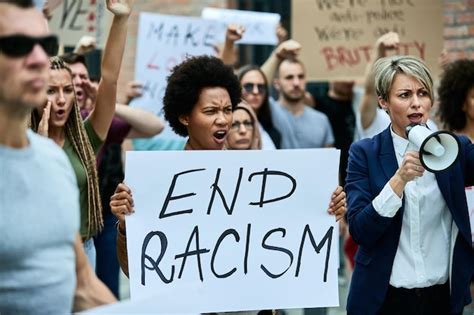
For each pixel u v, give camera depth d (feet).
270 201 15.90
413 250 16.19
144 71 29.66
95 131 18.83
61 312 11.12
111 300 12.07
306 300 15.97
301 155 15.98
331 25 30.53
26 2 10.85
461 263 16.28
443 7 32.27
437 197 16.12
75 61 24.39
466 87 21.30
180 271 15.47
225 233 15.71
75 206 11.27
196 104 16.44
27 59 10.70
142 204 15.37
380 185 16.34
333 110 32.45
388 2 30.04
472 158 16.48
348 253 28.76
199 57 16.63
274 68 29.30
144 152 15.33
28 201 10.82
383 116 25.73
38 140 11.21
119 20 18.48
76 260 11.96
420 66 16.35
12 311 10.89
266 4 42.98
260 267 15.84
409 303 16.25
